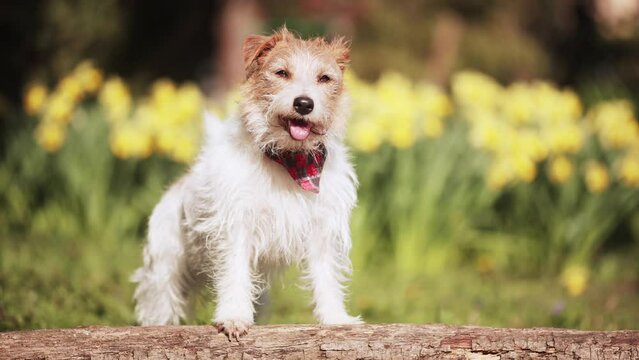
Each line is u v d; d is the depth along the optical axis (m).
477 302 6.93
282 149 4.30
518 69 17.98
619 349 3.55
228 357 3.64
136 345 3.62
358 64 17.05
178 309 5.07
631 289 8.20
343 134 4.54
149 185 9.44
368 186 8.74
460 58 17.61
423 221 8.96
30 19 15.34
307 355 3.63
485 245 9.40
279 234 4.35
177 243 4.93
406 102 8.82
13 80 15.22
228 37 16.92
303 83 4.33
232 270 4.31
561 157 9.08
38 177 9.95
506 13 18.55
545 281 8.61
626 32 19.80
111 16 16.52
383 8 17.78
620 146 9.40
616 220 9.67
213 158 4.41
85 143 9.61
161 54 18.44
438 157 8.93
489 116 8.93
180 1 18.78
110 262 8.21
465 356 3.60
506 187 9.50
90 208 9.51
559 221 9.24
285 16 17.58
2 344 3.59
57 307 6.09
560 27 19.73
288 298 6.86
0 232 9.50
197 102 9.52
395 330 3.67
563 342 3.58
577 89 18.50
